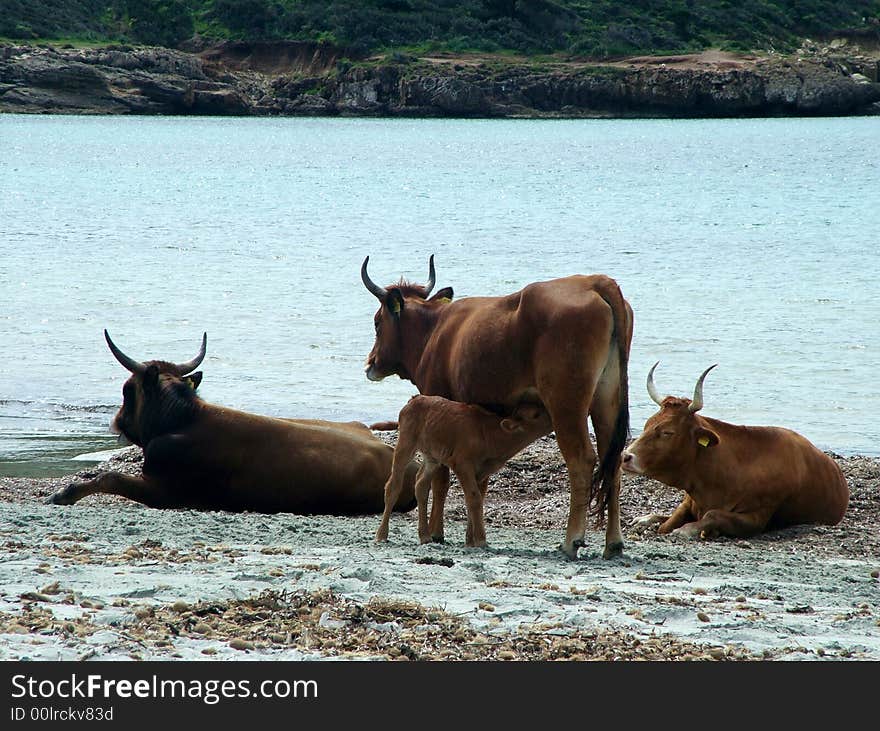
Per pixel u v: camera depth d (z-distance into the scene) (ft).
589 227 222.89
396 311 54.03
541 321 44.21
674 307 133.18
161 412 58.75
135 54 640.58
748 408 88.99
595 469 49.24
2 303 130.82
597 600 37.04
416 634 32.24
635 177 351.87
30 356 104.73
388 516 47.91
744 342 113.09
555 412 44.11
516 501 63.62
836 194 295.28
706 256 180.24
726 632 33.96
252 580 37.19
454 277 157.69
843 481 59.93
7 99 616.80
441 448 46.21
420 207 262.67
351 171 369.71
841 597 40.32
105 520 49.98
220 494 57.93
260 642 31.07
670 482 57.36
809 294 142.82
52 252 177.27
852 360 105.50
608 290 44.11
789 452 57.31
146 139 509.76
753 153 449.06
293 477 57.72
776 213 248.52
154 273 156.97
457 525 55.67
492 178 348.18
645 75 649.61
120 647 29.89
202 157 421.18
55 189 298.97
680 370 101.76
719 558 47.75
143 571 38.09
